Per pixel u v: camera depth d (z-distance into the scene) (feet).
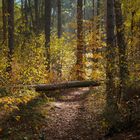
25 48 66.08
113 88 40.70
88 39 69.92
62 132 38.04
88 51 73.26
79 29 76.64
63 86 55.77
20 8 120.37
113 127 34.19
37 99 48.67
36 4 116.67
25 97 40.40
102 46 68.23
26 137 34.06
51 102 51.67
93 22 77.56
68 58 77.10
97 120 40.09
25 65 55.62
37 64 58.59
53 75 67.36
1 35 97.09
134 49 47.03
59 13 104.99
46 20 76.02
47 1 75.92
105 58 43.96
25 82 51.93
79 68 71.05
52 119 42.45
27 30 107.55
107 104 40.52
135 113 34.22
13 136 33.68
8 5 66.08
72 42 79.36
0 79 46.65
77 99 56.29
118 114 35.50
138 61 42.83
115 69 41.57
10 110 37.29
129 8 61.26
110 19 45.06
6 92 41.57
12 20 66.13
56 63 76.79
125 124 33.83
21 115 38.93
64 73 73.36
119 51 44.52
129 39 52.42
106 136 34.06
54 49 73.82
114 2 48.16
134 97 38.29
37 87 52.60
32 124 38.01
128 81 40.42
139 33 55.98
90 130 37.55
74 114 45.34
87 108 47.52
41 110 44.16
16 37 93.20
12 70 53.42
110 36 44.83
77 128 39.14
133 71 42.01
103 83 45.01
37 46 68.28
